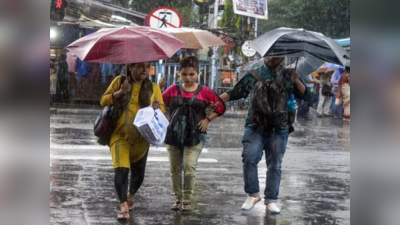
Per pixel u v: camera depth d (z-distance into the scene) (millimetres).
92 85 32000
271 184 9328
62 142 16547
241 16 35562
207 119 9203
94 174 12109
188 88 9211
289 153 16266
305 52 8727
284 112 9094
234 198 10398
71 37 30953
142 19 31359
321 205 10016
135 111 8539
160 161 14094
